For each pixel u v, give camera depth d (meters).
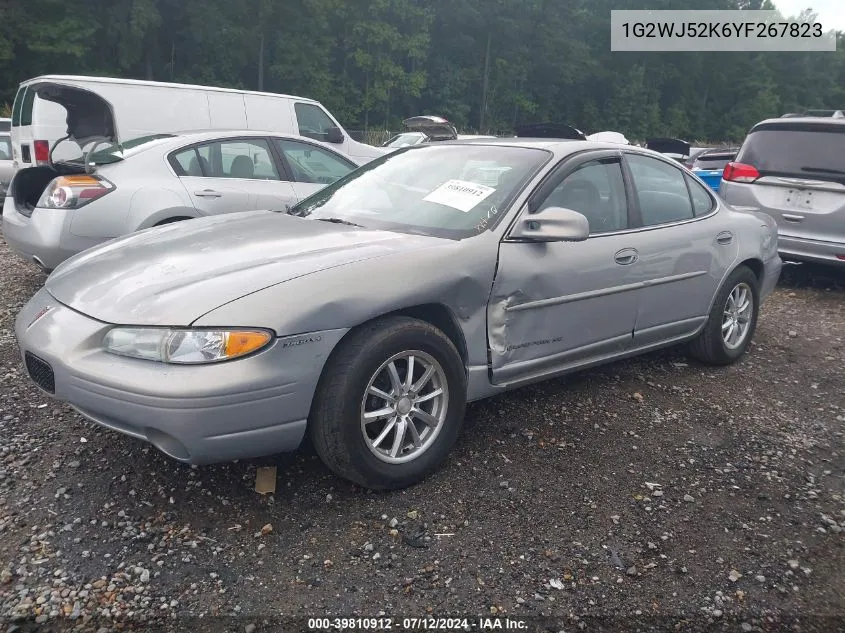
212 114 9.27
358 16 48.09
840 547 2.93
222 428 2.67
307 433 3.10
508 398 4.23
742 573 2.74
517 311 3.50
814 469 3.58
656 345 4.45
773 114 76.75
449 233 3.48
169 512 2.93
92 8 36.72
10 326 5.15
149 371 2.63
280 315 2.73
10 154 11.51
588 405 4.20
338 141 10.52
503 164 3.89
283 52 44.03
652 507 3.16
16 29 33.09
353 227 3.63
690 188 4.72
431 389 3.25
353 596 2.51
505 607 2.50
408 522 2.94
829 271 8.50
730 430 3.98
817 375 4.96
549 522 3.00
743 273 4.91
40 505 2.94
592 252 3.81
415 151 4.41
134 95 8.75
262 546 2.75
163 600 2.45
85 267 3.29
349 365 2.88
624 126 66.88
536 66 60.28
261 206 6.48
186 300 2.73
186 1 38.97
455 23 55.66
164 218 5.84
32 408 3.79
